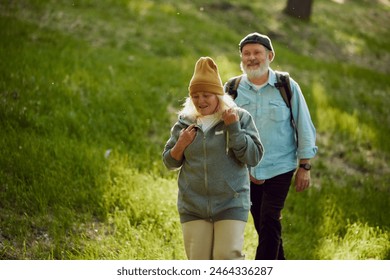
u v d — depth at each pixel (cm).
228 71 2161
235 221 794
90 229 1102
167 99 1867
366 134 1995
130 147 1525
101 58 2025
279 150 942
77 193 1188
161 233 1119
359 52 3719
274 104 935
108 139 1513
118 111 1672
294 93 941
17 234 1022
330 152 1855
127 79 1888
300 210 1380
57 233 1048
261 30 3391
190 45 2481
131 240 1074
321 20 4088
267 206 939
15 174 1194
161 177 1404
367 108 2386
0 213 1079
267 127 937
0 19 2111
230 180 793
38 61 1789
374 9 5178
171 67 2122
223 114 775
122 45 2269
